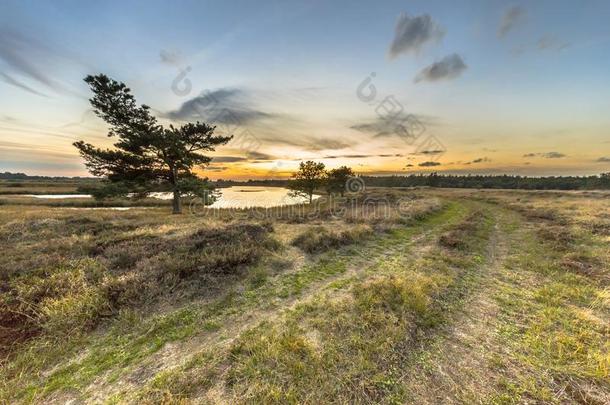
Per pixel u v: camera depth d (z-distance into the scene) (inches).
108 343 150.8
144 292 198.2
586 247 354.9
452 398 114.5
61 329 154.7
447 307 199.2
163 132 764.6
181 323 173.5
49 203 1155.3
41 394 113.8
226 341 155.1
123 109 773.3
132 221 527.8
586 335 159.8
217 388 117.9
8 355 133.6
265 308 197.5
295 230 466.3
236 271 250.5
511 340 157.4
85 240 328.5
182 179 844.0
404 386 120.5
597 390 118.4
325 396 113.0
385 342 149.7
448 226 552.4
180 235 355.6
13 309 170.2
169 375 125.0
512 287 238.2
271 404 108.3
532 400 113.6
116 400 111.4
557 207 833.5
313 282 249.8
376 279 255.6
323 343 150.3
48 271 225.8
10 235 368.5
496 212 823.1
